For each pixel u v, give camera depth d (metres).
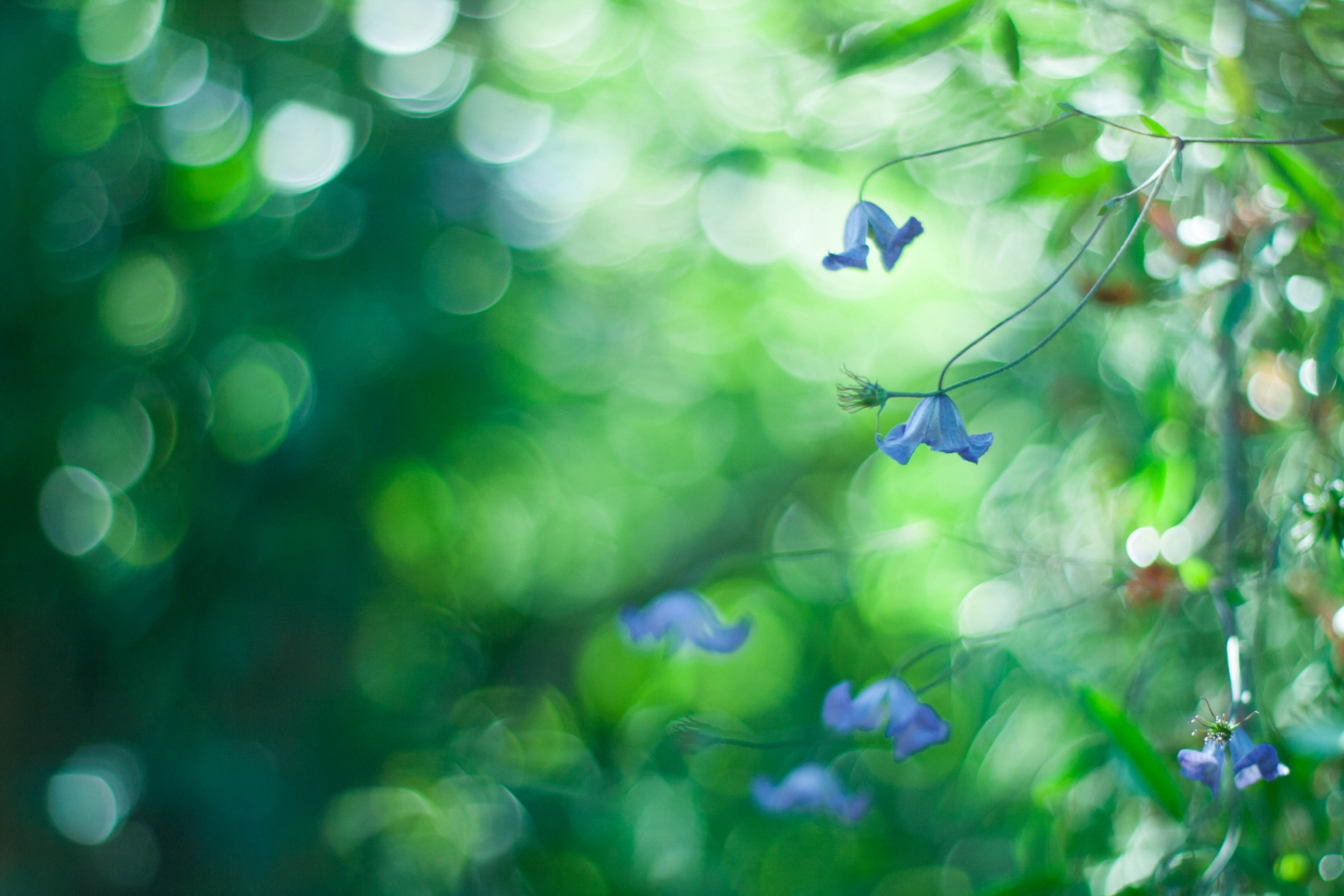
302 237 1.33
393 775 1.55
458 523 1.66
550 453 1.92
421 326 1.35
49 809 1.34
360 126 1.36
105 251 1.30
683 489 2.80
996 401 1.30
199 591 1.33
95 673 1.35
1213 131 1.03
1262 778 0.92
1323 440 1.01
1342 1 1.01
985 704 1.18
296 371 1.33
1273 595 1.03
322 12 1.35
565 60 1.57
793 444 2.59
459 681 1.78
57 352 1.29
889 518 1.46
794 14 1.19
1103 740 1.05
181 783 1.33
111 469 1.33
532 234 1.59
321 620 1.41
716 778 1.64
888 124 1.17
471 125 1.45
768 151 1.26
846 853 1.43
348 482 1.37
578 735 1.94
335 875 1.46
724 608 2.39
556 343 1.83
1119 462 1.13
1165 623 1.08
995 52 1.01
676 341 2.54
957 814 1.26
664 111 1.54
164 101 1.31
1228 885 0.98
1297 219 1.00
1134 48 1.04
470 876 1.53
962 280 1.57
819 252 1.97
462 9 1.44
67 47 1.27
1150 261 1.06
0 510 1.30
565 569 2.32
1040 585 1.14
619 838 1.52
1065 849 1.07
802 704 1.92
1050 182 1.06
